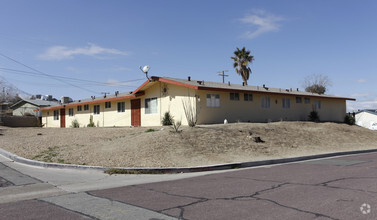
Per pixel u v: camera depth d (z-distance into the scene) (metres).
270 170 10.42
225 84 26.05
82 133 18.94
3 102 56.56
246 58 41.62
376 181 7.89
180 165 10.91
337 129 23.77
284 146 15.88
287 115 28.17
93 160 11.18
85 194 7.00
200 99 20.83
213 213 5.38
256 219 4.99
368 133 25.08
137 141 13.79
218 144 14.23
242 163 11.51
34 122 38.44
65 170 10.22
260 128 18.80
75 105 34.06
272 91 27.66
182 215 5.30
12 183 8.20
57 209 5.75
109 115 29.61
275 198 6.34
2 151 13.09
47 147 13.96
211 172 10.31
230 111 22.91
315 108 31.59
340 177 8.57
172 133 14.79
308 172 9.69
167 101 22.91
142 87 24.17
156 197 6.63
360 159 13.31
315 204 5.81
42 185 8.02
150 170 9.98
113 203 6.16
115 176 9.43
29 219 5.15
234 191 7.07
